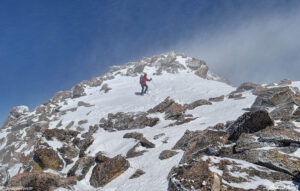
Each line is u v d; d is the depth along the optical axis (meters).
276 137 9.72
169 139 15.58
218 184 7.63
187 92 34.47
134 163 13.83
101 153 15.77
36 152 18.23
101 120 28.78
